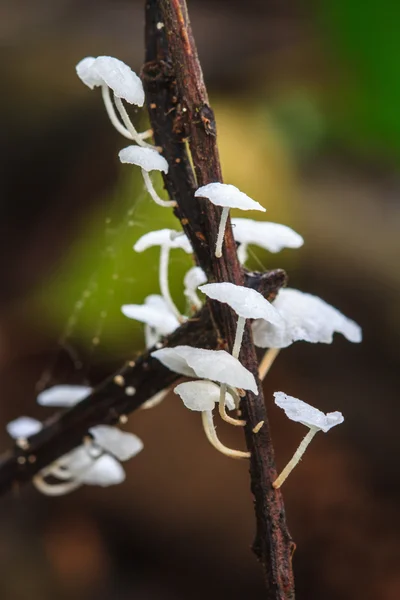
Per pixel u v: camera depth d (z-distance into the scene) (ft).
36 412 1.78
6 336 1.86
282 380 1.77
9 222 2.20
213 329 0.67
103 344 1.56
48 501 1.61
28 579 1.50
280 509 0.63
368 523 1.59
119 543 1.59
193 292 0.71
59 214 2.21
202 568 1.54
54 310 1.57
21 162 2.22
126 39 2.44
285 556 0.63
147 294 1.49
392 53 1.41
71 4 2.60
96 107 2.26
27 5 2.56
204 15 2.72
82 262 1.58
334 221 1.84
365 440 1.70
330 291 1.80
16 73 2.27
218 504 1.54
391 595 1.48
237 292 0.61
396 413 1.71
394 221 1.87
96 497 1.61
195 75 0.63
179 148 0.66
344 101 1.66
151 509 1.56
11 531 1.57
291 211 1.85
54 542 1.58
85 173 2.20
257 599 1.50
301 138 2.05
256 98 2.21
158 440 1.60
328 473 1.65
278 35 2.49
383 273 1.78
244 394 0.63
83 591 1.52
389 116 1.52
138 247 0.70
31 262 2.16
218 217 0.63
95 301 1.51
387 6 1.36
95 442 0.75
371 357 1.78
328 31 1.47
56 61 2.31
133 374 0.71
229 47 2.47
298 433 1.70
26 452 0.77
